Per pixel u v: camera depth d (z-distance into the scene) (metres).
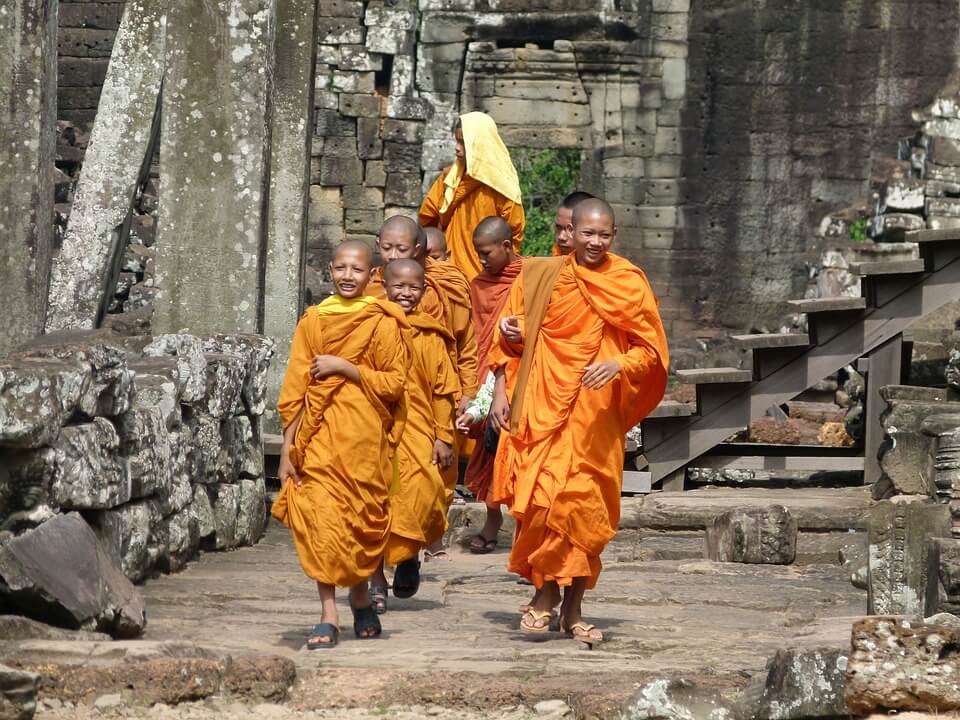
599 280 23.70
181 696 19.73
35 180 36.34
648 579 31.70
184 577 29.86
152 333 39.72
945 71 83.69
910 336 50.78
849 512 36.59
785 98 84.38
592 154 84.75
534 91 84.00
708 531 35.09
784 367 42.69
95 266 48.38
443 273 30.84
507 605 28.12
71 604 21.66
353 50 82.44
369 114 82.56
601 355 23.70
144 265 68.44
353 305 23.56
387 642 23.69
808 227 84.69
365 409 23.16
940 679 18.39
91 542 22.39
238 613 26.41
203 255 39.69
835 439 51.62
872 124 84.19
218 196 39.59
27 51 36.19
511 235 34.12
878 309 42.50
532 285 24.16
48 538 21.92
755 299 84.88
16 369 23.17
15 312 36.44
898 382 42.62
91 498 24.27
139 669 19.75
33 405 22.98
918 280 42.31
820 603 28.86
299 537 23.14
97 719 18.92
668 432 42.72
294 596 28.17
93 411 25.12
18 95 36.22
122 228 48.66
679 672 20.94
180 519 30.66
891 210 70.81
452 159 82.81
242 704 19.91
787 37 84.12
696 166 84.69
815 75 84.25
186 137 39.62
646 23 83.62
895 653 18.56
